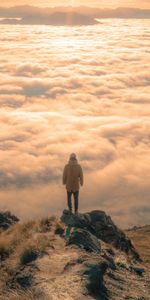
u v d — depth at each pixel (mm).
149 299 6875
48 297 6047
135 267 9055
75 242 9047
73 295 6090
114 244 11500
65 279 6676
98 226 12023
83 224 11484
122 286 7297
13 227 11766
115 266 8609
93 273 6840
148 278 8312
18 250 8883
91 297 6105
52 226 11062
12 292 6449
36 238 9500
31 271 7293
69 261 7598
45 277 6922
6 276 7426
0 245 9383
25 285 6762
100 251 9195
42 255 8203
